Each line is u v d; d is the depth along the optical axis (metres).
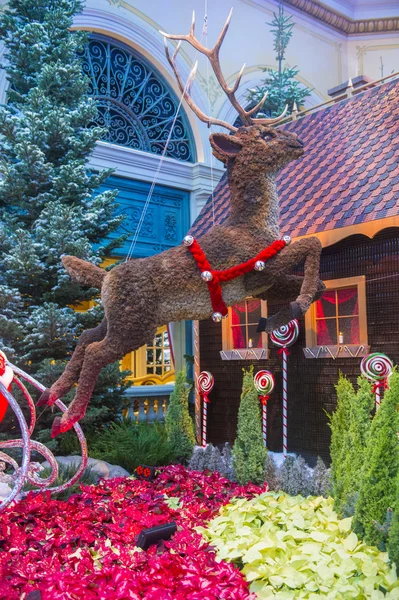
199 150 9.40
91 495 4.38
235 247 3.39
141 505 4.09
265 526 3.64
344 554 3.10
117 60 8.90
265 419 5.47
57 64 6.45
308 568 3.07
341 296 5.15
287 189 5.93
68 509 4.03
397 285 4.67
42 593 2.79
